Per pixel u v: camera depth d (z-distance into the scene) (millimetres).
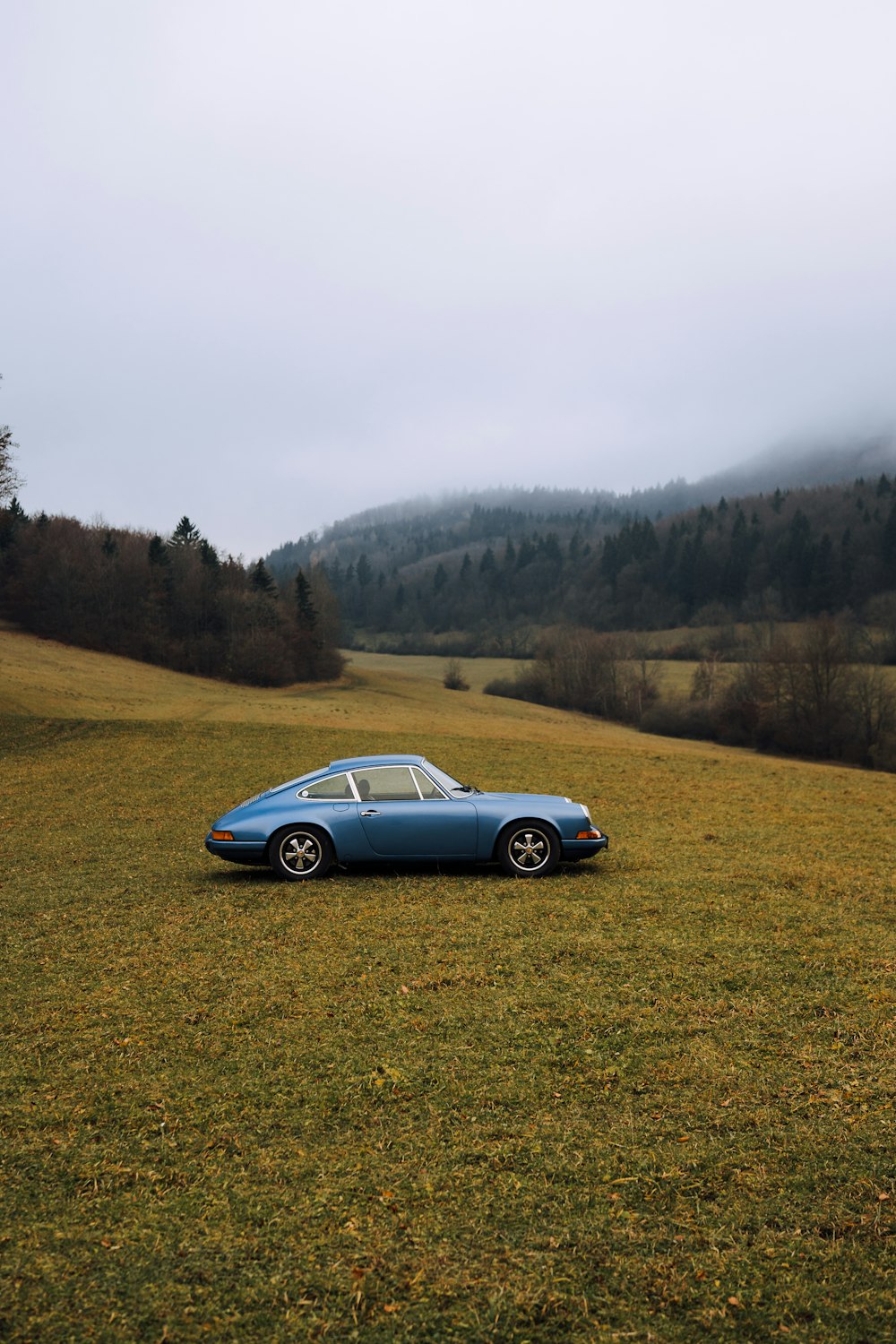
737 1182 4207
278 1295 3533
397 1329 3340
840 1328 3289
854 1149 4461
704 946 7969
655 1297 3479
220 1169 4441
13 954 8344
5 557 98312
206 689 79938
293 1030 6246
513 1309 3422
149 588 96000
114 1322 3393
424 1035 6078
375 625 174875
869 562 115625
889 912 9180
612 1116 4879
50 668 69750
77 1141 4766
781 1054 5621
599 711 90000
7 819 17531
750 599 121562
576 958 7703
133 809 18453
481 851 10992
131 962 7949
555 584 165375
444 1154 4523
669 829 15188
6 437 37000
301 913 9461
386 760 11406
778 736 67000
